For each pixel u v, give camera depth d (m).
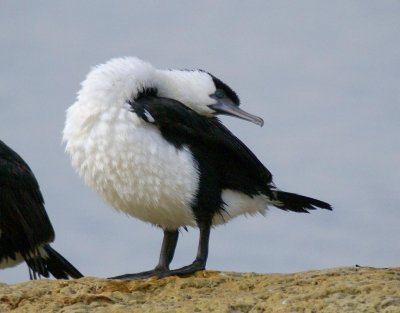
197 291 11.21
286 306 9.90
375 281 10.50
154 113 11.95
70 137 12.27
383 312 9.36
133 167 11.96
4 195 14.48
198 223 12.48
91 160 12.12
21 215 14.60
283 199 13.47
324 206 13.60
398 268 11.62
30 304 10.81
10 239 14.73
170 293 11.19
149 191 12.08
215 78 13.35
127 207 12.52
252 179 12.77
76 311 10.22
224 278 11.61
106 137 11.96
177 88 13.08
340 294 10.11
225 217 12.66
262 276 11.63
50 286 11.50
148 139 11.97
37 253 14.80
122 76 12.23
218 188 12.49
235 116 13.21
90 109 12.05
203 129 12.23
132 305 10.62
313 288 10.60
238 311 10.05
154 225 12.98
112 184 12.21
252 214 13.13
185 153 12.14
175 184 12.07
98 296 10.84
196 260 12.35
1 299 10.98
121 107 12.05
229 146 12.34
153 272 12.62
